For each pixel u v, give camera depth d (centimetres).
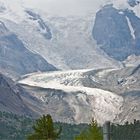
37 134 12406
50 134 12419
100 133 13962
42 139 12400
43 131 12394
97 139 13850
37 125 12650
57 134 12550
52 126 12469
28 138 12538
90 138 13900
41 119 12488
